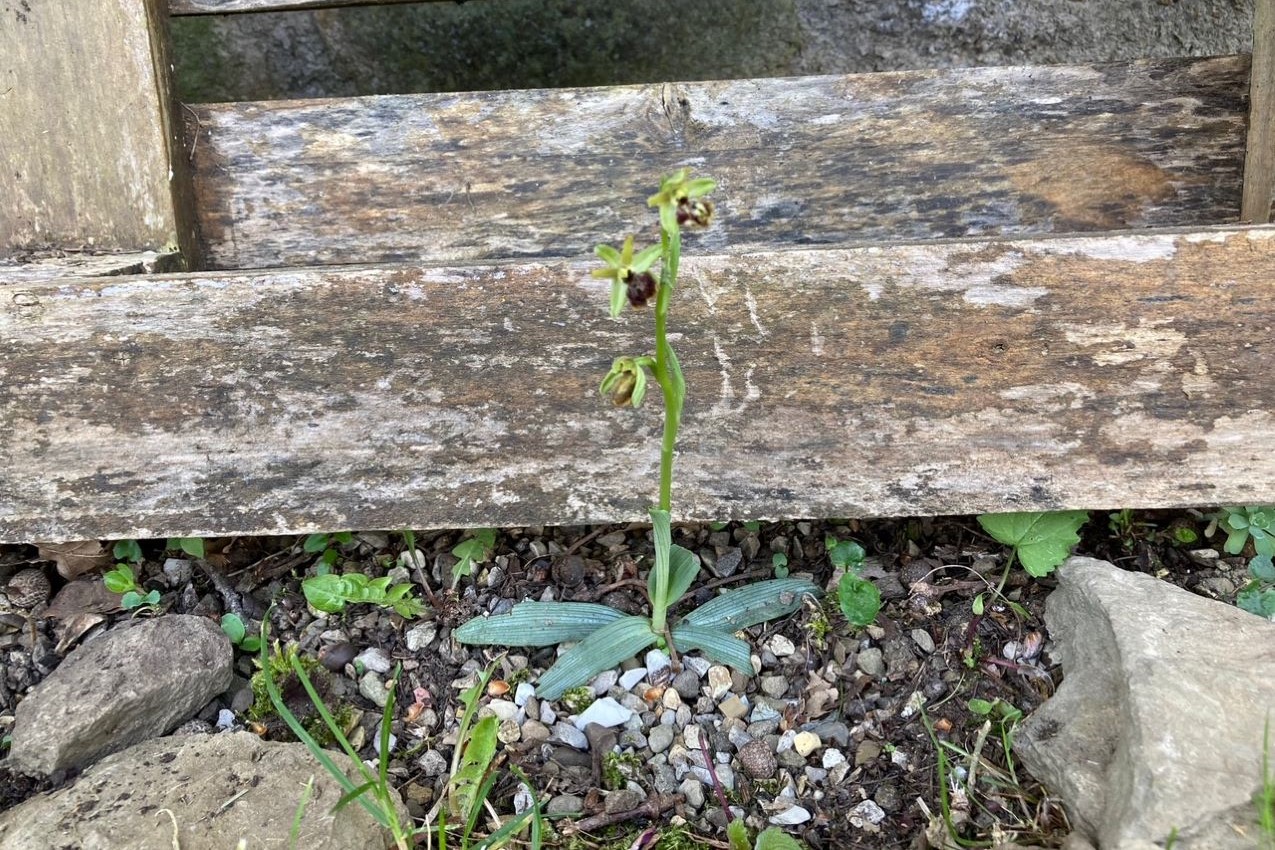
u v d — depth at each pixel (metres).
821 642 0.33
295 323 0.32
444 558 0.36
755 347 0.32
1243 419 0.32
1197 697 0.26
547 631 0.32
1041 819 0.27
